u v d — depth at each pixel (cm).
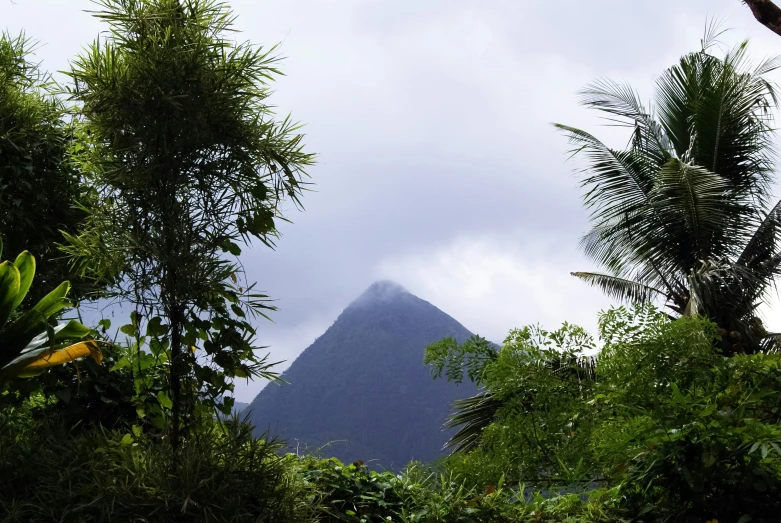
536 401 432
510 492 338
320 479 295
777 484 271
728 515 272
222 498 236
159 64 279
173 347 277
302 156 303
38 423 288
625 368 375
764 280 804
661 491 289
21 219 398
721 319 754
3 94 421
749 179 899
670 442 276
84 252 287
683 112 934
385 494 302
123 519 230
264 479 248
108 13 285
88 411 360
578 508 293
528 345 441
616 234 925
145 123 276
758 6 348
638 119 966
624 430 310
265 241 294
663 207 839
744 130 889
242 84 292
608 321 398
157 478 237
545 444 413
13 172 397
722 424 270
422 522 280
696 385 355
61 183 421
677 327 374
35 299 392
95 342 281
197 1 296
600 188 942
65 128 413
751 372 333
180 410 278
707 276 741
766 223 869
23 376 283
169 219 273
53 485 235
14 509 225
